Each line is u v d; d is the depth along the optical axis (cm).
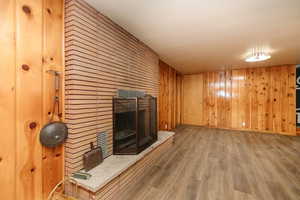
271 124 477
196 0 158
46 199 144
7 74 120
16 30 124
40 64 140
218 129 532
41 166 141
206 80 583
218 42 278
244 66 481
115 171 162
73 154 154
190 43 285
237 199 164
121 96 222
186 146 343
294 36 247
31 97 134
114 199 161
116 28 212
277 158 275
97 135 182
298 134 443
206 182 196
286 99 458
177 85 580
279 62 425
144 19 198
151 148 240
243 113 517
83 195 146
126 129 222
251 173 221
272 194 172
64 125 153
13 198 124
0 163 117
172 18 195
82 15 161
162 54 357
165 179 203
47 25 145
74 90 154
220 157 279
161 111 431
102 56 188
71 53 153
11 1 121
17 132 126
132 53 250
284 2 160
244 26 215
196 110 603
